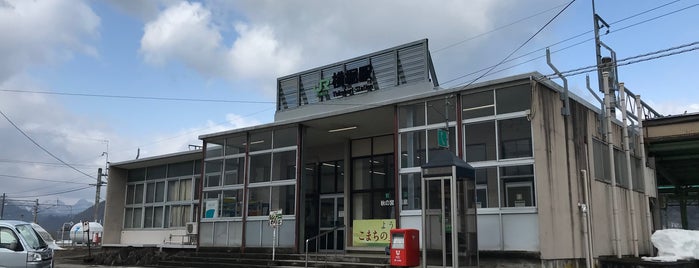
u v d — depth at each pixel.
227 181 21.52
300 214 18.94
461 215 13.51
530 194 13.80
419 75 19.17
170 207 27.09
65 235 45.31
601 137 17.67
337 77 21.59
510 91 14.69
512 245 13.84
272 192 19.91
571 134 15.66
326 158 22.89
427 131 16.03
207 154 22.56
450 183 13.29
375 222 18.98
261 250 19.59
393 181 20.45
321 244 21.89
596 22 19.09
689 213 52.16
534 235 13.54
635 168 19.94
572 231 14.84
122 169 29.86
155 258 22.25
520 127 14.34
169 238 26.55
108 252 24.83
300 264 17.30
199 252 21.31
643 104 22.11
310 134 21.09
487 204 14.48
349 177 21.72
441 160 13.50
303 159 19.53
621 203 18.14
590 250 15.12
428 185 13.95
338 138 21.88
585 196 15.58
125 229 29.09
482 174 14.70
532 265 13.41
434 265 13.72
